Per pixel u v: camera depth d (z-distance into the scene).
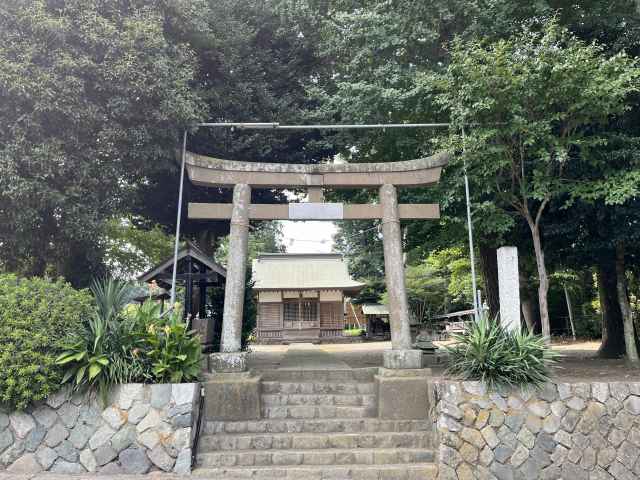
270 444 6.10
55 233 8.52
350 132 11.28
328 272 27.00
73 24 8.02
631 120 9.64
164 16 9.57
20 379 5.36
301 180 7.84
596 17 10.01
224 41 11.05
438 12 9.90
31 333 5.55
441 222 10.84
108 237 13.36
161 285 11.71
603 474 5.61
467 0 9.75
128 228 14.04
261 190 13.49
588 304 21.66
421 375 6.82
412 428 6.41
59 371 5.67
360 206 7.89
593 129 9.38
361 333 28.75
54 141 7.57
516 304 7.10
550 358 6.48
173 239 14.85
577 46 7.86
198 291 11.61
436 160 7.91
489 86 7.53
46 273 9.31
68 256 9.23
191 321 9.77
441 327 27.34
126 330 6.07
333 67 12.34
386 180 7.92
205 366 7.41
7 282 6.03
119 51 8.20
